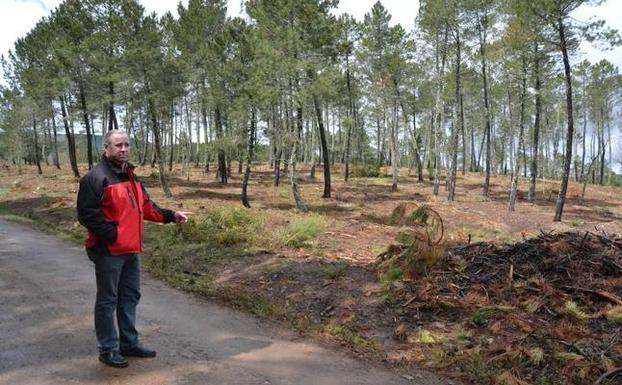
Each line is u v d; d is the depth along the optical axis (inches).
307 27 706.2
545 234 289.7
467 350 190.2
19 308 230.7
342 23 760.3
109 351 164.2
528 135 1836.9
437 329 212.7
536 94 967.6
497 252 280.8
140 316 226.7
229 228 414.0
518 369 174.1
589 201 1234.6
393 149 1163.9
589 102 1876.2
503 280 243.9
